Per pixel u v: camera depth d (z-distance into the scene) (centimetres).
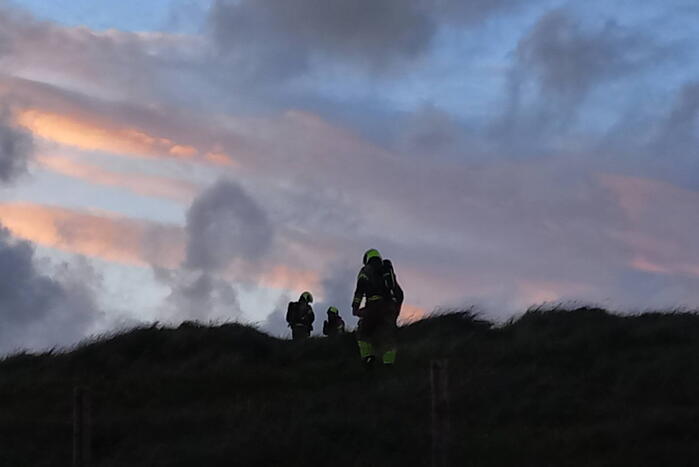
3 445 1367
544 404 1431
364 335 1728
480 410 1451
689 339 1855
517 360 1786
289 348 2138
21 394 1803
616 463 1120
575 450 1202
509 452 1212
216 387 1766
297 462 1183
